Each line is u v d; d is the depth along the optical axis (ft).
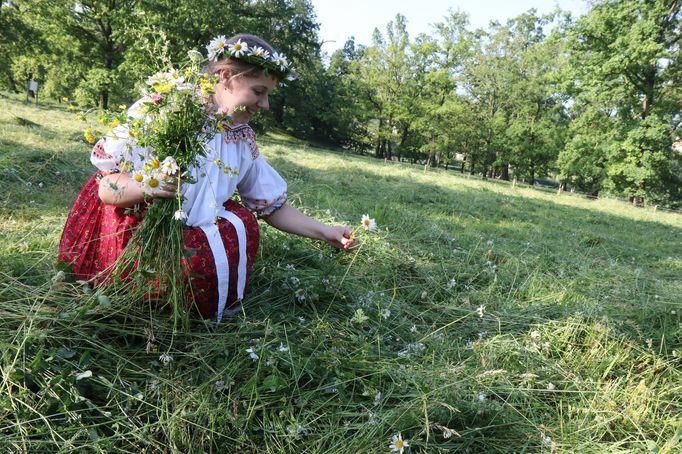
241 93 6.45
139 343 5.94
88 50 79.51
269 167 7.69
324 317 7.26
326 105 152.97
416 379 6.02
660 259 18.79
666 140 70.33
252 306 7.29
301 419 5.33
